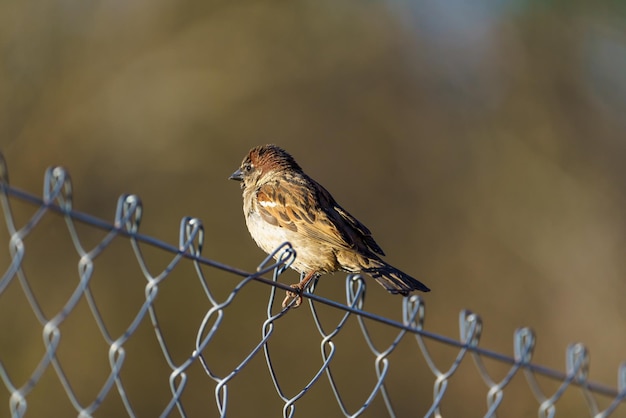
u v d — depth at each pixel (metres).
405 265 17.03
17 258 3.38
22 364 12.93
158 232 15.26
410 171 17.64
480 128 18.45
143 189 15.62
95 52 16.53
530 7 19.56
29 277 13.77
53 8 16.38
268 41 17.09
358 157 17.44
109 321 13.65
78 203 15.49
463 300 16.66
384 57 18.17
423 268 16.95
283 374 13.46
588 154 18.70
